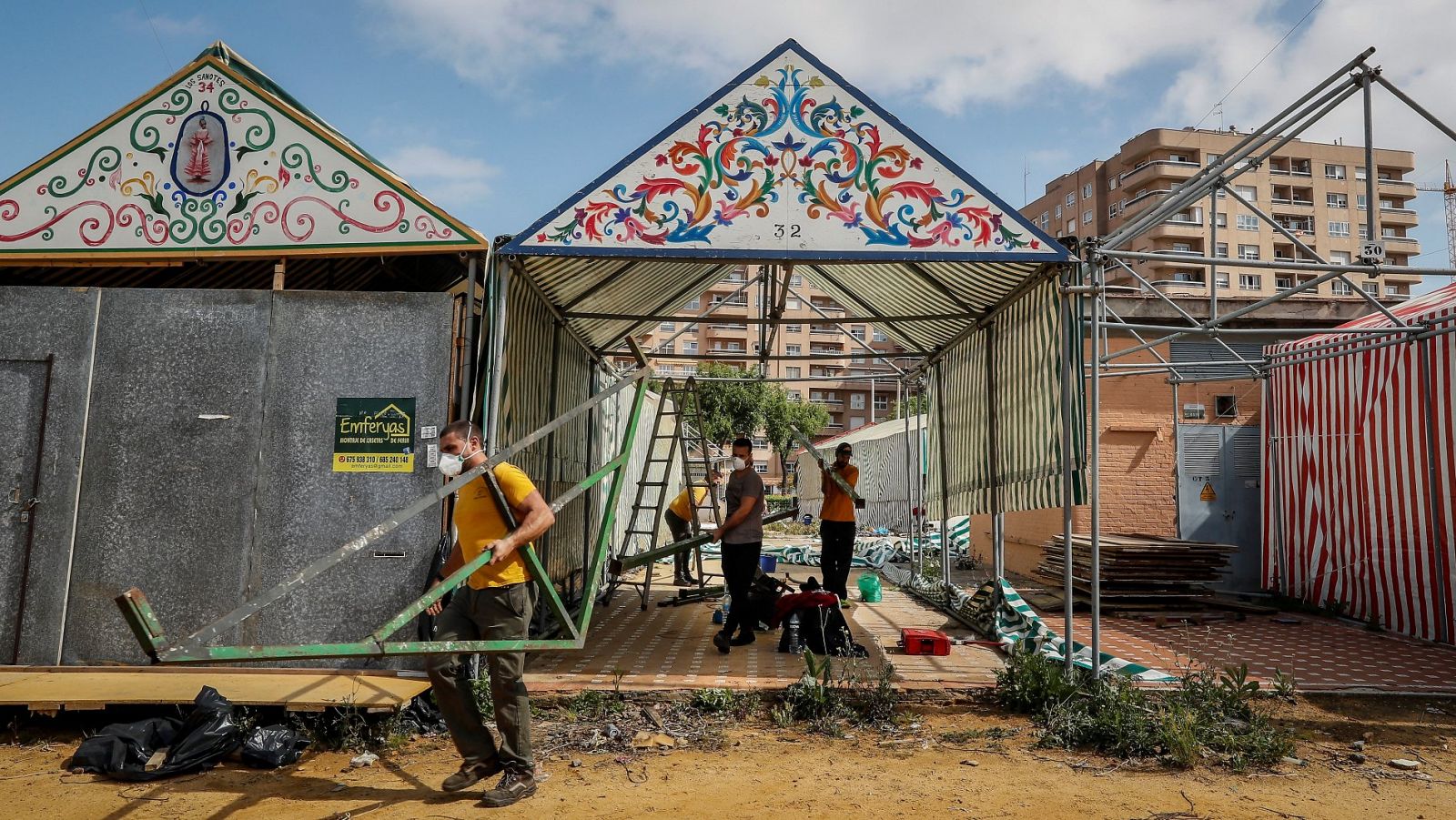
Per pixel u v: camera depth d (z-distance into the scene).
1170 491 12.49
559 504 4.27
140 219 6.27
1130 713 5.24
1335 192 74.25
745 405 40.06
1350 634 8.92
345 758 4.82
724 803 4.12
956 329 9.62
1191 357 13.16
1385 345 9.37
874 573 13.80
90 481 5.98
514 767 4.18
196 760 4.55
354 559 5.89
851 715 5.58
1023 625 7.63
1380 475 9.51
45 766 4.61
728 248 5.96
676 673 6.28
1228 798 4.25
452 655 4.23
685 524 11.41
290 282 7.36
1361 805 4.18
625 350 11.48
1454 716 5.83
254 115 6.32
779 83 6.13
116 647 5.85
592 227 5.98
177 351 6.09
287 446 6.00
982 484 8.95
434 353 6.08
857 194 6.04
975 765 4.73
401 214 6.16
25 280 6.82
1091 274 6.10
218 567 5.89
